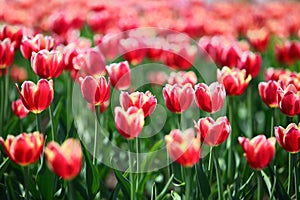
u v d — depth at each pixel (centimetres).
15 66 444
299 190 264
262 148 202
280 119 337
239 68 289
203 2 668
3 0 595
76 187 233
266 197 329
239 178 269
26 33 336
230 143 268
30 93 214
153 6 605
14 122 294
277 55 384
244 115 403
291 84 237
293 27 537
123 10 546
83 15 500
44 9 561
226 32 489
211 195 242
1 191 237
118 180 237
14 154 186
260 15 591
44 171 240
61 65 242
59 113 275
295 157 239
